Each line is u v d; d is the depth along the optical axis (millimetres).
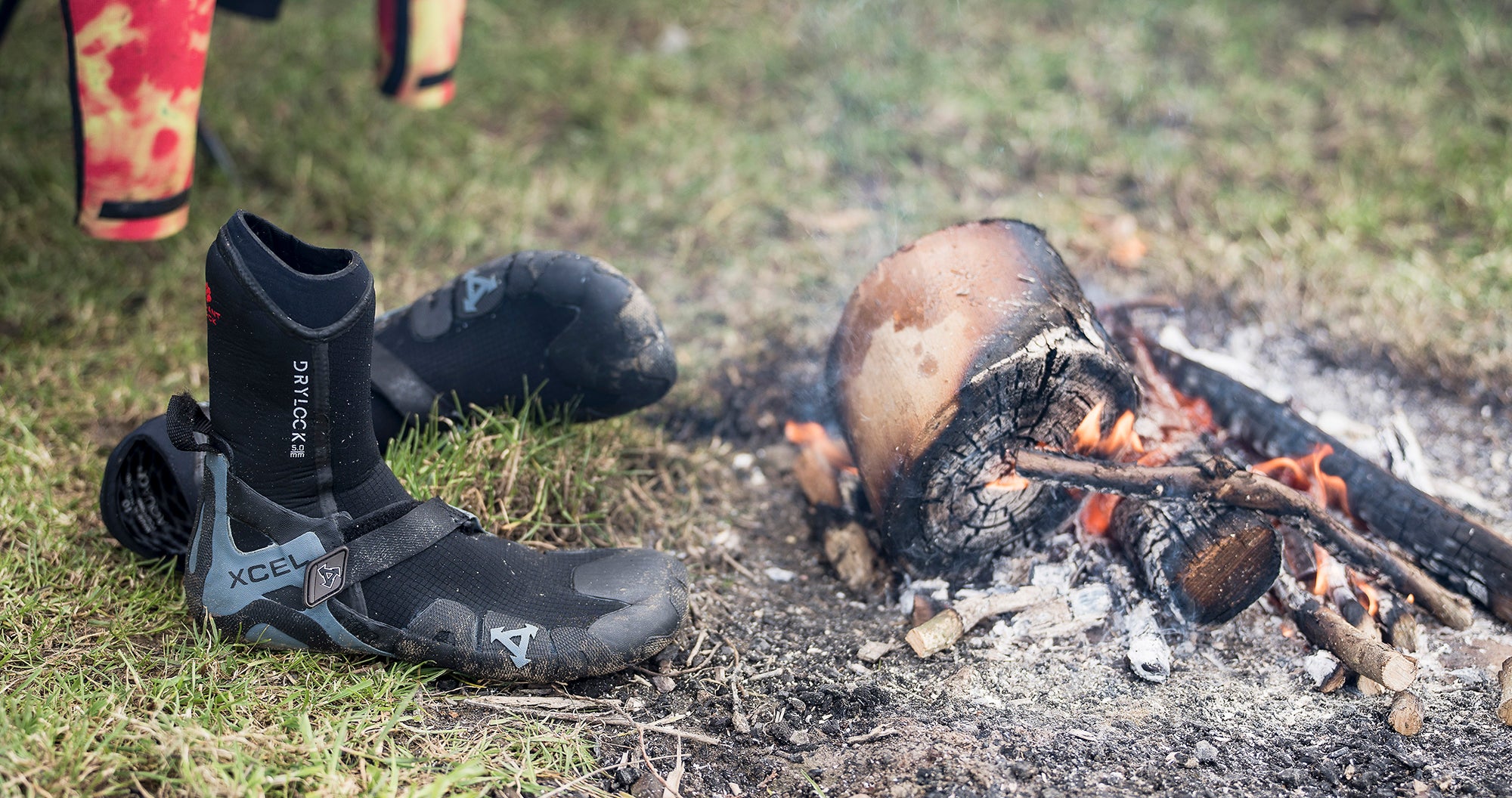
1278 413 1458
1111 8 2639
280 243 1239
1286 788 1231
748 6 2646
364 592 1263
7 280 1669
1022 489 1354
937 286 1328
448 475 1395
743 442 1587
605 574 1323
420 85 1599
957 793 1223
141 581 1333
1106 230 1876
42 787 1158
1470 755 1252
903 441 1318
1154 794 1225
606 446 1498
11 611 1290
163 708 1216
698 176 2010
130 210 1414
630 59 2383
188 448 1231
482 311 1406
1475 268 1767
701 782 1238
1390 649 1281
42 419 1503
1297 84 2346
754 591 1412
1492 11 2510
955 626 1333
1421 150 2037
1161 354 1524
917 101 2279
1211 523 1319
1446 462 1540
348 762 1213
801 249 1854
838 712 1289
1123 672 1323
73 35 1337
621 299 1395
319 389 1218
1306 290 1747
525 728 1259
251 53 2223
